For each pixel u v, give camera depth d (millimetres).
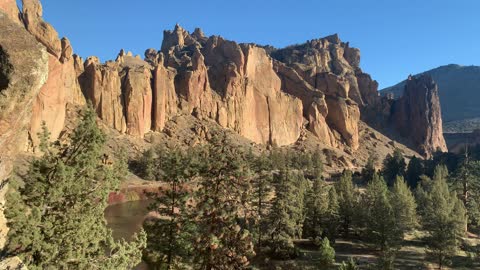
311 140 193125
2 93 12109
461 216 63719
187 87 166375
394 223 54094
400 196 67625
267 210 51906
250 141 173875
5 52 12203
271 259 46688
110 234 20609
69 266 18266
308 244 57156
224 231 23203
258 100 188000
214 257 22969
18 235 16219
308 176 134375
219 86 181500
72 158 18984
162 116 148625
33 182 17906
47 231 17406
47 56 13508
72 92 128500
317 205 59750
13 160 14570
